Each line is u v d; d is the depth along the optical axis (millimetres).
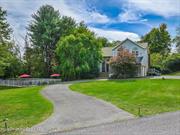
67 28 53531
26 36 57719
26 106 17094
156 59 59188
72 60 43594
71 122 12344
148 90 23797
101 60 47625
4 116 14242
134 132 10250
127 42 49781
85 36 44562
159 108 15633
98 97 20562
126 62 39781
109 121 12430
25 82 41688
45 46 53094
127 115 13750
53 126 11656
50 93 24156
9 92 26828
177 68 54594
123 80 35438
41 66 51500
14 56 48188
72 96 21547
